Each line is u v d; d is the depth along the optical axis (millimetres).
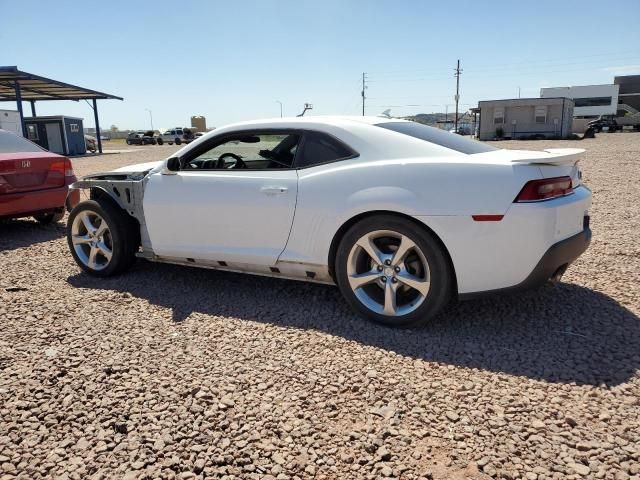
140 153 31219
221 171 4203
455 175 3264
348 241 3594
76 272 5062
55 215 7562
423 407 2613
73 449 2324
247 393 2758
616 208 7883
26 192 6512
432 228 3279
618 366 2980
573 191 3496
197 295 4309
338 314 3822
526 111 44656
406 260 3508
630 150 22484
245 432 2428
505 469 2152
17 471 2188
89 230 4852
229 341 3404
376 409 2590
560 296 4098
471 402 2645
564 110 43406
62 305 4109
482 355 3152
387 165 3498
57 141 29906
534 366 3004
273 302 4098
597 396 2678
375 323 3623
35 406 2662
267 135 4027
